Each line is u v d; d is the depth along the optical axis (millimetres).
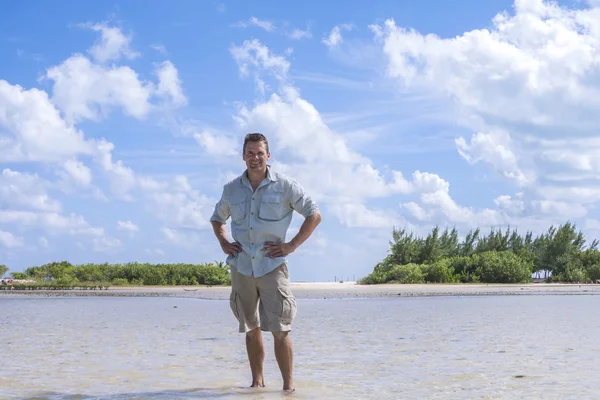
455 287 38000
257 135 4871
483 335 8812
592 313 13852
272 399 4273
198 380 5184
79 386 4879
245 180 4938
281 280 4785
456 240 60531
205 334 9453
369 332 9438
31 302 23641
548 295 26906
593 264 54500
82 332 9844
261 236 4840
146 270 50438
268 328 4758
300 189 4898
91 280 49281
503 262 47812
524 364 5887
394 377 5215
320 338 8570
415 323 11203
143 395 4473
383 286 41344
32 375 5449
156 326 11070
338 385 4855
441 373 5402
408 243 53375
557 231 58219
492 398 4238
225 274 51062
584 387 4621
